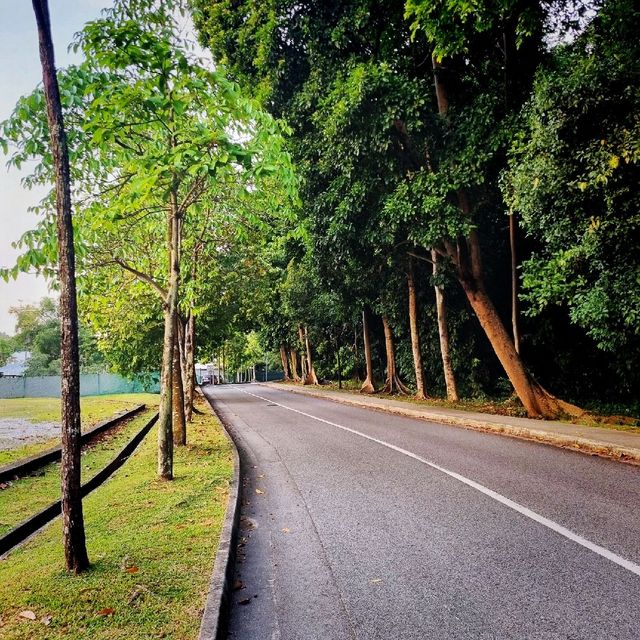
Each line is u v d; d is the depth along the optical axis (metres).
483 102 14.65
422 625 3.44
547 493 6.61
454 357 22.50
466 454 9.59
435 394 25.45
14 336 70.56
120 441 13.74
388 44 16.66
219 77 6.39
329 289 24.72
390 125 14.47
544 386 19.14
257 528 5.63
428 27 12.44
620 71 10.01
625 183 10.09
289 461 9.51
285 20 17.38
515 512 5.80
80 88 6.16
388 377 28.42
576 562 4.36
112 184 8.09
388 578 4.19
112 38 6.09
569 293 12.27
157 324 18.42
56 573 4.28
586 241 11.00
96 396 37.97
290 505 6.48
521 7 12.67
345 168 15.72
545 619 3.45
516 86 15.30
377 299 26.25
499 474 7.80
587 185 10.44
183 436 11.52
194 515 5.90
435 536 5.11
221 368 85.69
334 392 32.75
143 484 7.79
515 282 17.34
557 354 18.27
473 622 3.45
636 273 10.64
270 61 17.84
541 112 11.12
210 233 13.20
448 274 18.12
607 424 13.59
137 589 3.92
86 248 8.15
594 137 10.54
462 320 21.91
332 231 16.94
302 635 3.38
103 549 4.84
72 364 4.45
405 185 15.04
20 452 11.38
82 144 6.98
